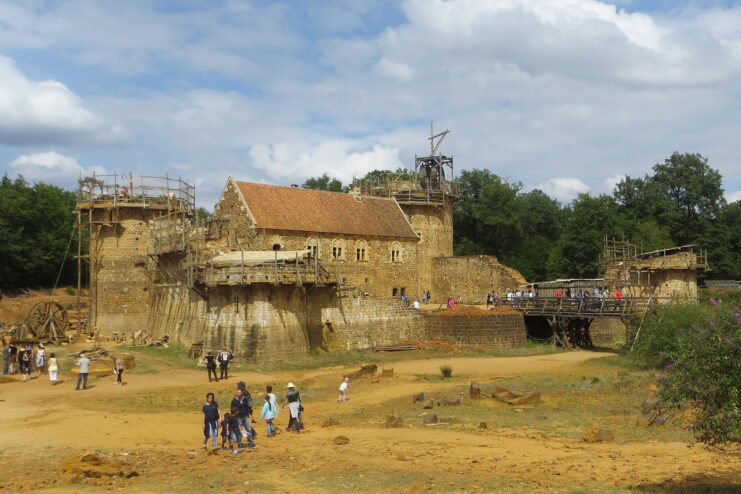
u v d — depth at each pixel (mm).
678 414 29734
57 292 88812
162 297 61469
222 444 26000
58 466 23156
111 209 63688
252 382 44094
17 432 29281
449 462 22734
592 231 92938
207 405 26047
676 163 111688
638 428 28922
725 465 22172
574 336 64125
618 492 18625
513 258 108688
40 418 32469
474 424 30234
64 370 46750
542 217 129875
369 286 71812
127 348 55094
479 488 19375
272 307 51562
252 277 50031
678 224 108250
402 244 75750
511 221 105750
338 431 29359
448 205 86250
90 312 63562
